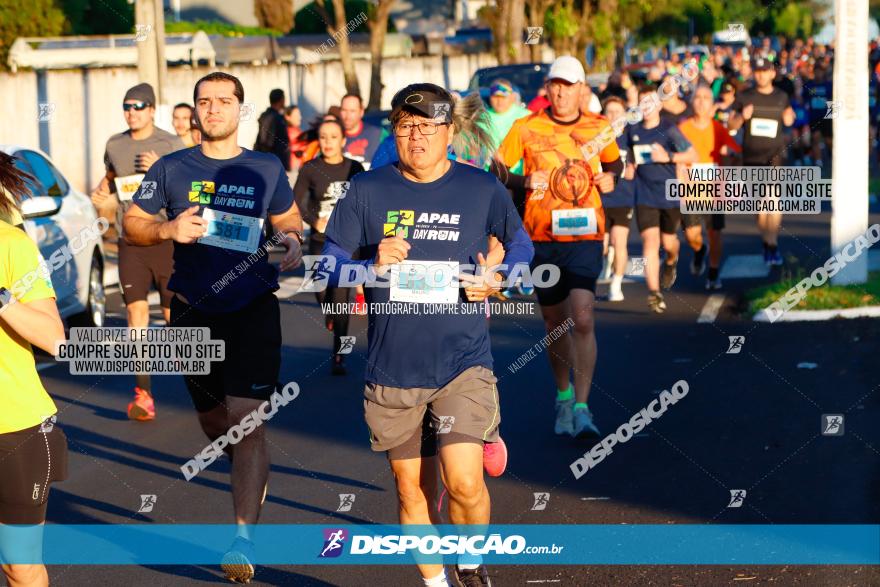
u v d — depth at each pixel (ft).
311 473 23.17
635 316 38.52
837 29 38.11
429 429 15.72
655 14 110.01
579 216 24.44
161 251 27.73
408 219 15.71
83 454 25.46
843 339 32.42
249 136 95.30
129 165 29.07
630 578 16.88
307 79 101.40
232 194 19.11
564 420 25.16
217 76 19.11
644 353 32.71
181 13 143.64
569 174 24.57
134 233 18.86
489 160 24.98
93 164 83.30
